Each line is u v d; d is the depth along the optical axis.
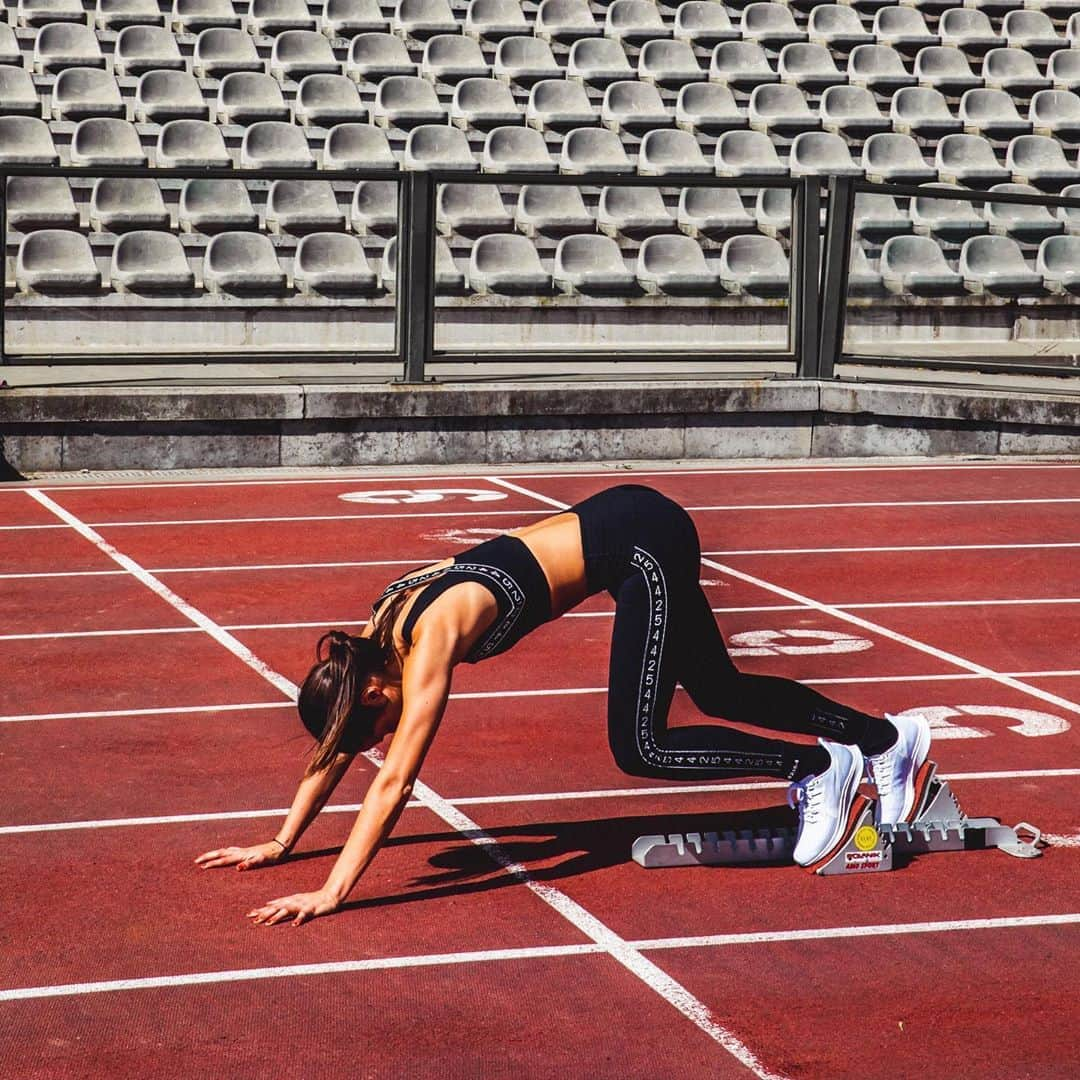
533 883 5.00
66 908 4.76
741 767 4.93
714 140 18.84
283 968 4.38
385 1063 3.87
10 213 14.04
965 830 5.30
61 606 8.48
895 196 13.63
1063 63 20.77
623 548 4.65
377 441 12.86
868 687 7.29
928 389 13.63
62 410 12.06
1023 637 8.21
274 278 12.92
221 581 9.11
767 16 20.84
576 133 18.02
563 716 6.76
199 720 6.63
